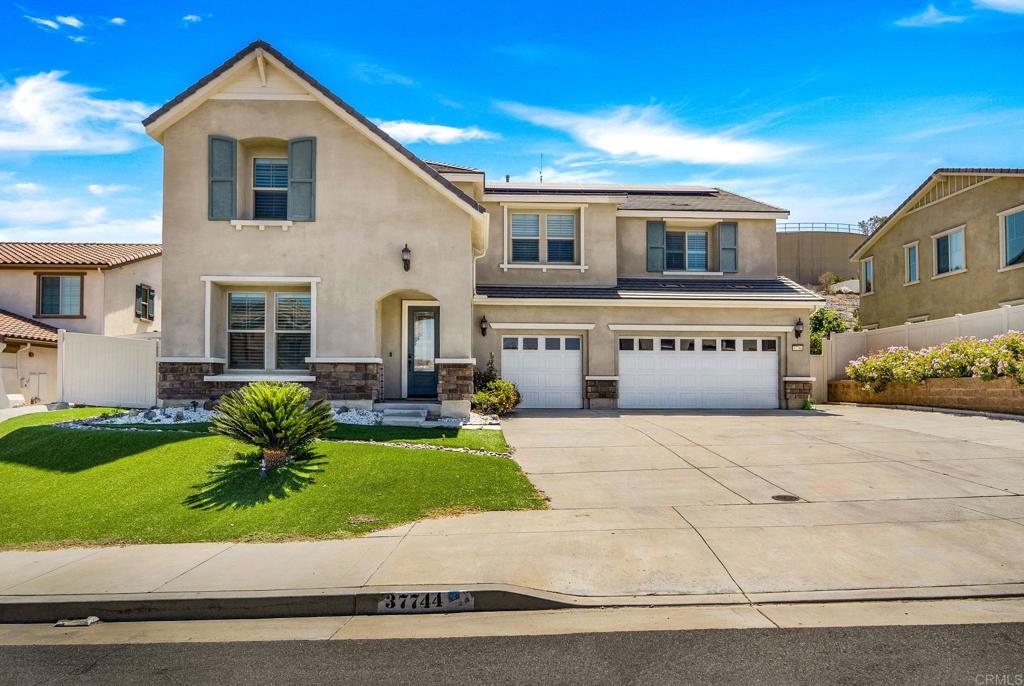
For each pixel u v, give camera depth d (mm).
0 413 14375
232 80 14000
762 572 5738
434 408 14164
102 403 15555
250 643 4816
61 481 9094
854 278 50031
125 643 4879
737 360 18406
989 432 12367
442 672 4215
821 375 21453
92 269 22438
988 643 4426
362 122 13734
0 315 20906
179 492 8492
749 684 3918
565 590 5480
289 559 6320
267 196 14469
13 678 4285
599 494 8422
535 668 4227
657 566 5926
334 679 4160
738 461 10266
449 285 13984
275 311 14273
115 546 6938
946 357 16016
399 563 6098
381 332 15961
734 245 20141
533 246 19188
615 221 19266
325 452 10094
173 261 13812
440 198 14055
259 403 9297
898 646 4398
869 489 8367
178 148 13914
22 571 6227
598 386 17922
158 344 15445
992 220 19844
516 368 17984
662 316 18156
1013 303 19047
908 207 23469
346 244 13945
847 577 5590
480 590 5391
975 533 6586
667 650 4426
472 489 8570
